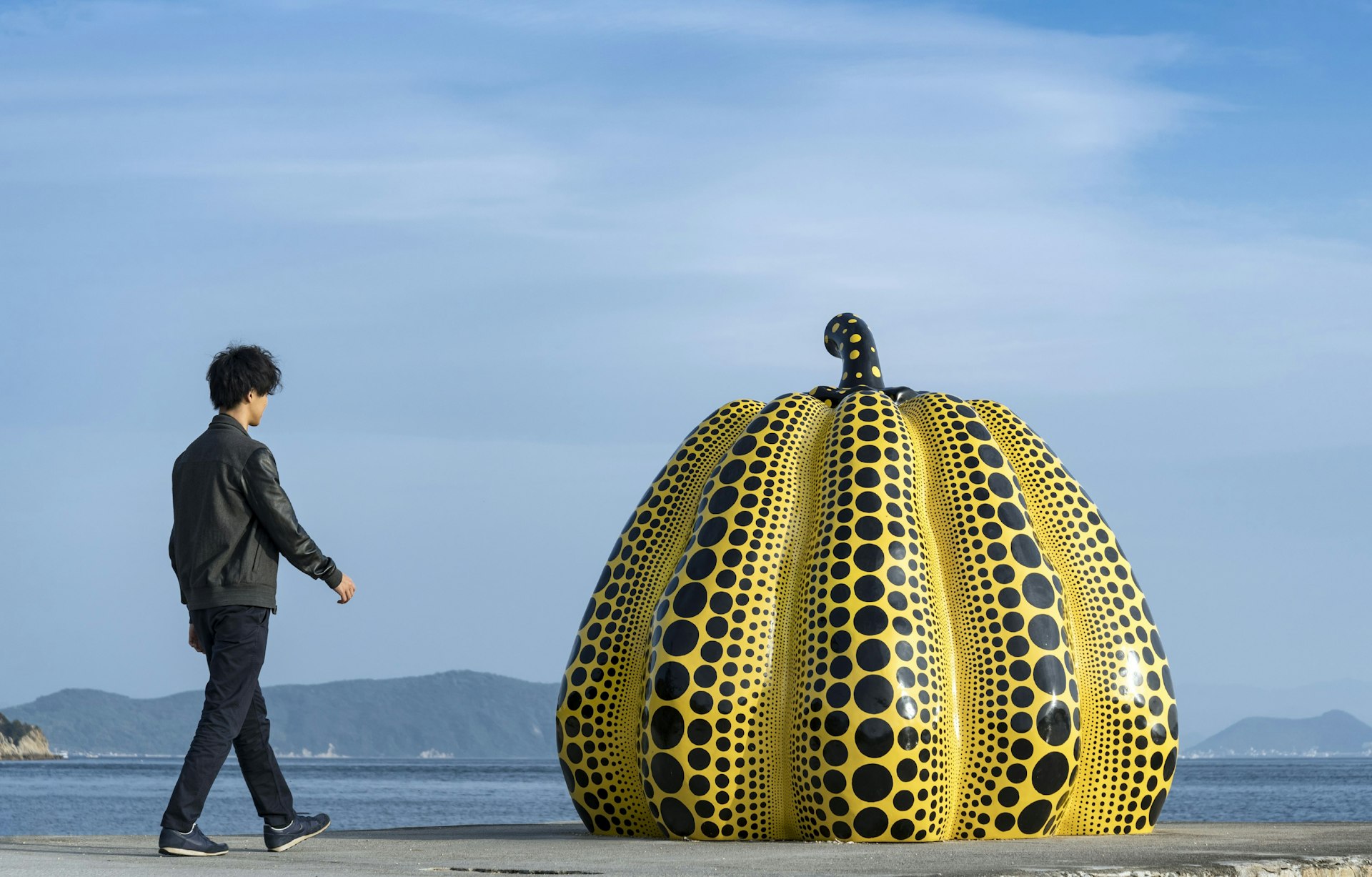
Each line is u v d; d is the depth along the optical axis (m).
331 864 6.64
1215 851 7.60
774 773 9.27
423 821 43.94
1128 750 9.91
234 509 7.10
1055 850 7.84
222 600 7.05
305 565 7.17
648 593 10.42
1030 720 9.28
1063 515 10.48
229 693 7.02
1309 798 75.00
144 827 40.22
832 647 9.07
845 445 9.92
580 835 10.26
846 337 11.52
